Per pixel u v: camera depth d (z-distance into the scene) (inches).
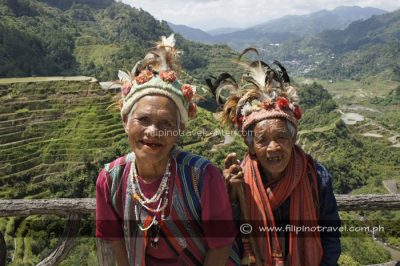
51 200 114.7
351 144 2854.3
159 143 68.9
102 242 112.3
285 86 86.9
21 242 797.9
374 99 6131.9
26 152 1659.7
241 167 87.6
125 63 3742.6
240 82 89.5
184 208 73.3
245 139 86.4
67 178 1566.2
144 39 6250.0
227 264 84.4
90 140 1742.1
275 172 83.2
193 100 74.7
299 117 84.6
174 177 73.1
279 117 80.8
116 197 76.5
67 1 7140.8
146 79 70.1
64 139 1740.9
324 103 4030.5
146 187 73.6
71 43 4370.1
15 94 1934.1
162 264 76.7
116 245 81.4
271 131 80.4
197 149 1518.2
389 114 4685.0
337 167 2445.9
